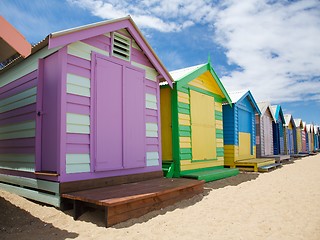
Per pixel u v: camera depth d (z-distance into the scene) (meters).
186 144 8.53
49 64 5.38
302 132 28.55
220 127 10.85
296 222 4.44
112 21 5.82
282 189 7.29
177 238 3.70
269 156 15.26
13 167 6.16
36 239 3.66
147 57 7.02
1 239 3.65
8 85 6.63
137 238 3.67
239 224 4.34
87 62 5.51
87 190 5.10
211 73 9.78
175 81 8.16
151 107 7.06
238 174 10.52
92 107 5.48
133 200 4.39
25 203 5.21
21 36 3.59
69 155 4.99
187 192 6.00
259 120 15.34
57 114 5.00
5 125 6.61
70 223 4.28
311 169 12.37
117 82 6.09
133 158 6.30
